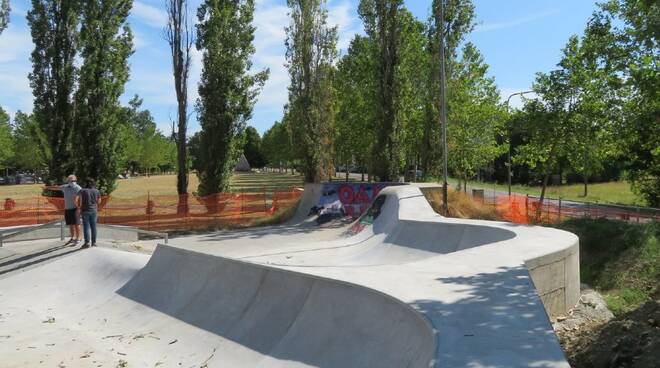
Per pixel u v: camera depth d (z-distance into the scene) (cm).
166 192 4353
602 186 4922
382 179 2239
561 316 762
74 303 954
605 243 1452
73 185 1332
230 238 1681
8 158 6875
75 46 2256
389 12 2205
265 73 2294
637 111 1585
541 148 2047
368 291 570
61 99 2245
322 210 2027
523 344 391
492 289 561
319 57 2319
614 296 1076
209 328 709
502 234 1049
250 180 6625
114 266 1088
